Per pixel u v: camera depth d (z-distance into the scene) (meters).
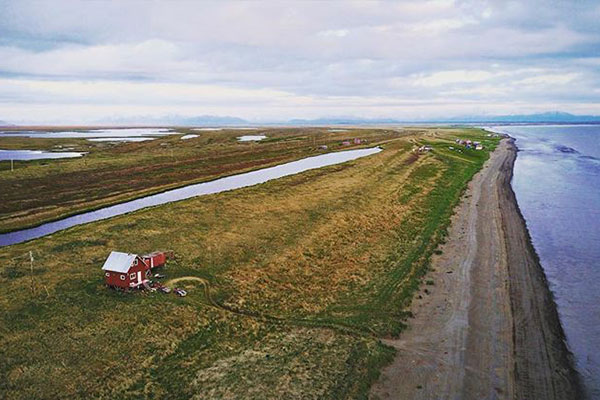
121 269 33.97
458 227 56.69
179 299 33.72
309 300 35.50
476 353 28.77
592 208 67.81
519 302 35.97
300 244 47.47
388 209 63.00
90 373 24.78
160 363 26.28
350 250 46.91
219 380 24.98
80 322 29.58
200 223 52.34
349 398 23.89
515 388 25.30
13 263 38.97
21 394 22.80
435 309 34.78
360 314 33.44
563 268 43.16
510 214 63.12
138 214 55.16
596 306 35.34
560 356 28.52
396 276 40.53
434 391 24.88
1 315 29.92
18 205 65.81
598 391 25.17
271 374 25.69
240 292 36.00
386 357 27.89
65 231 49.75
